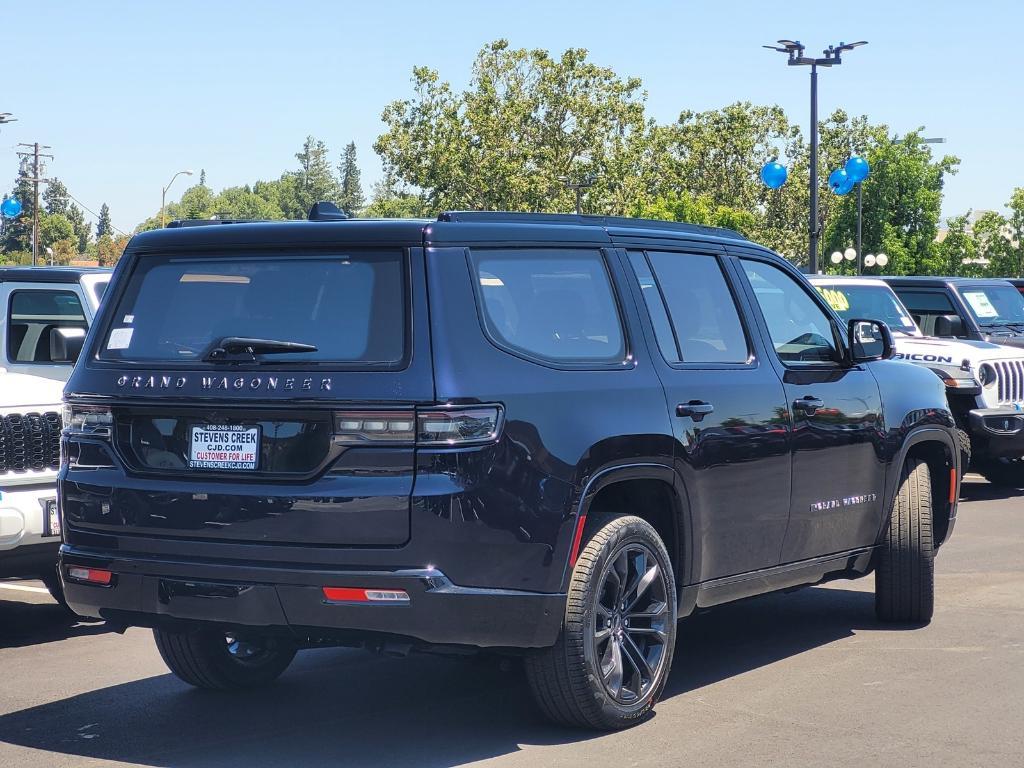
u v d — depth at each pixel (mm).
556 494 4859
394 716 5535
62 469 5266
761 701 5742
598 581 5039
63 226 198875
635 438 5219
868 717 5477
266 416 4781
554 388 4973
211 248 5160
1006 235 87562
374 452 4621
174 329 5125
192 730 5352
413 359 4668
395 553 4578
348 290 4859
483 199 80125
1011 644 6867
